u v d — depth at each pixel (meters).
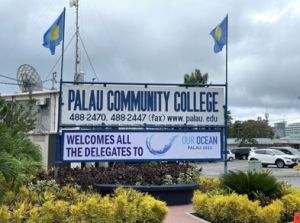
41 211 8.52
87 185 13.25
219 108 14.71
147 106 14.28
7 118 15.79
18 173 8.77
